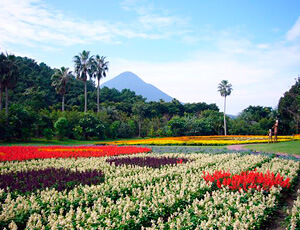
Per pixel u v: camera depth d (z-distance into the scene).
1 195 6.92
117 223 5.43
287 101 50.62
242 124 56.16
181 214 5.87
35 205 6.04
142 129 54.09
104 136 45.22
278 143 24.27
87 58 50.94
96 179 8.63
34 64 72.81
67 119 42.16
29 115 34.94
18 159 13.94
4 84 35.38
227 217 5.65
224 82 58.34
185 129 49.53
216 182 8.48
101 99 72.69
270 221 6.50
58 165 12.04
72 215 5.72
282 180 8.66
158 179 9.13
